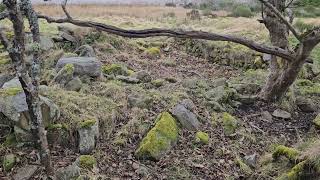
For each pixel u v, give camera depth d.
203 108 6.80
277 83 7.32
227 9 20.53
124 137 5.62
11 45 3.99
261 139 6.41
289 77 7.09
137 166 5.14
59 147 5.21
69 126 5.33
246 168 5.48
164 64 9.70
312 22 11.38
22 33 3.96
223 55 10.37
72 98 5.86
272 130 6.73
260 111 7.26
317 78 9.08
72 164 4.90
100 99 6.09
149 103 6.38
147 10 20.92
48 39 8.34
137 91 6.82
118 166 5.12
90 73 6.92
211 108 6.88
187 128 6.09
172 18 17.47
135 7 22.42
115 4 23.42
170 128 5.76
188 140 5.87
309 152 5.04
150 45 11.18
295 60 6.59
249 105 7.45
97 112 5.72
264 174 5.27
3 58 7.58
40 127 4.29
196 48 11.13
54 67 7.36
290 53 6.52
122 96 6.45
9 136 5.15
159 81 7.61
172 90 7.25
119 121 5.93
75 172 4.71
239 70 9.82
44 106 5.14
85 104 5.82
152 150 5.34
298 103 7.57
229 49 10.34
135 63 9.23
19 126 5.11
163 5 25.00
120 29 5.93
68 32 9.39
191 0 24.33
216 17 17.58
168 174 5.15
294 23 11.34
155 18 17.41
